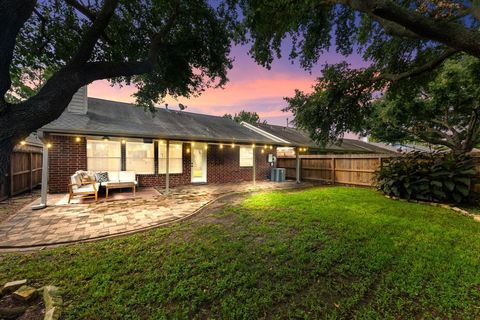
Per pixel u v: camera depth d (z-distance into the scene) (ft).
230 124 43.24
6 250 10.65
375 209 16.98
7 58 5.69
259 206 18.34
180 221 15.28
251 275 8.33
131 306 6.67
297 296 7.31
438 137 39.14
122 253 10.05
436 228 12.84
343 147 55.52
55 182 23.79
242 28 15.25
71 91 7.17
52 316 6.06
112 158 27.14
